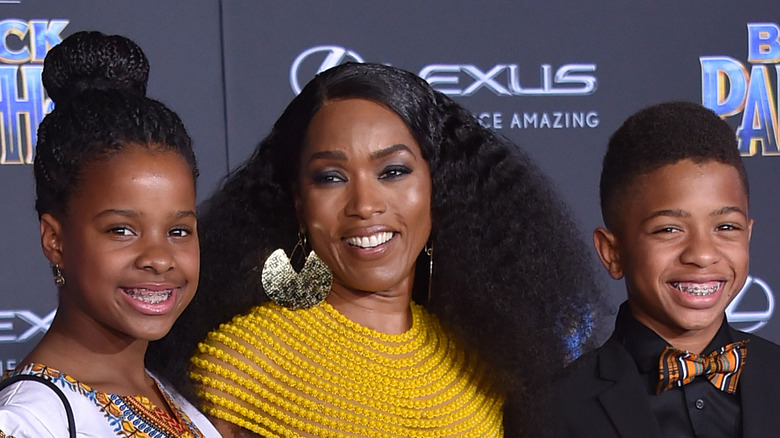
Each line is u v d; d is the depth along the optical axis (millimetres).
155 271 1750
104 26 3387
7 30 3340
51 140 1761
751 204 3697
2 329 3346
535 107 3609
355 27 3516
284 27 3479
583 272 2682
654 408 2465
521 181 2588
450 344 2500
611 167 2564
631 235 2492
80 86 1895
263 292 2385
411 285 2463
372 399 2291
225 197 2475
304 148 2301
